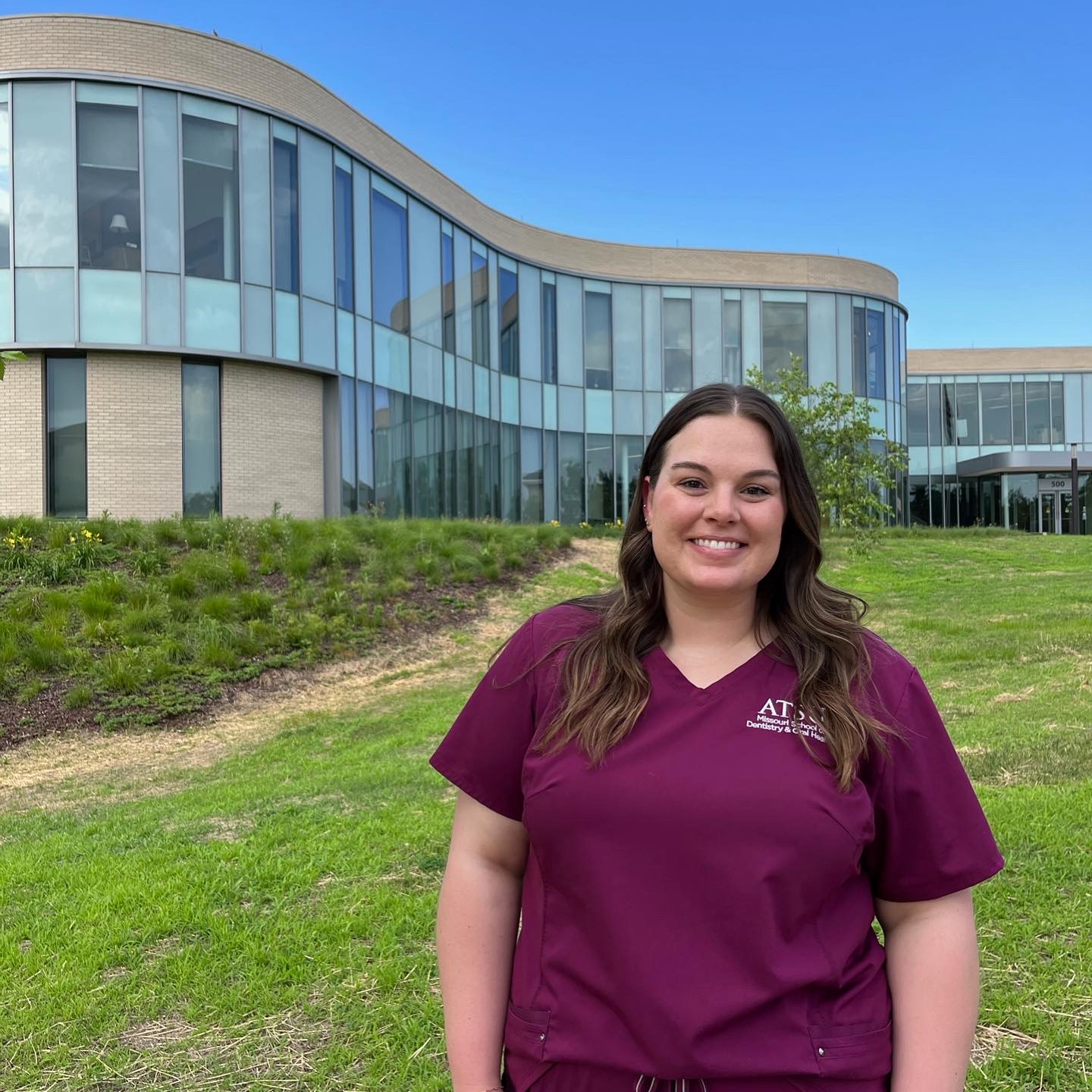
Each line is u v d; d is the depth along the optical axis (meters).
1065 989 3.32
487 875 1.70
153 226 16.23
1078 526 37.91
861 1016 1.48
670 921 1.43
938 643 11.01
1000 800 5.21
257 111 17.17
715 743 1.49
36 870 5.16
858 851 1.46
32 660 9.99
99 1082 3.11
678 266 28.31
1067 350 40.84
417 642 12.23
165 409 16.39
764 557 1.60
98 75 16.00
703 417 1.65
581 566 16.95
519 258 25.72
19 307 15.83
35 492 15.86
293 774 7.35
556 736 1.55
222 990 3.63
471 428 23.47
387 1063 3.13
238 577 12.54
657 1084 1.41
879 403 30.69
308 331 17.83
